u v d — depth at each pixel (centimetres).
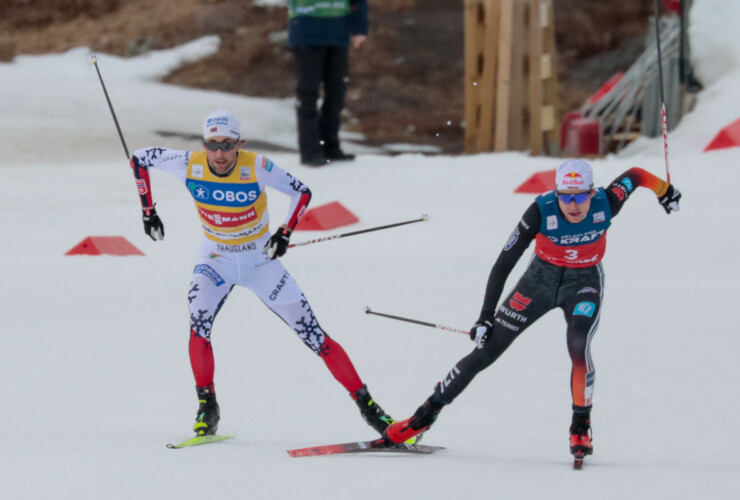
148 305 2709
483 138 5697
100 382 2034
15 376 2069
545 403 1862
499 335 1669
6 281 3033
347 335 2355
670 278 2811
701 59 5953
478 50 5725
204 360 1723
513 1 5422
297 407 1894
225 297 1800
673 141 5353
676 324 2312
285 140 7006
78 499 1378
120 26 9831
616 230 3475
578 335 1591
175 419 1817
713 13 6188
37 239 3666
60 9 10362
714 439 1647
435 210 4066
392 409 1844
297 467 1532
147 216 1841
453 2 10050
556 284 1648
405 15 9675
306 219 3803
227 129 1666
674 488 1405
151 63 8988
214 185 1717
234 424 1795
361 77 8512
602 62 8512
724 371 1970
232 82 8544
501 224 3769
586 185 1553
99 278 3067
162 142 6431
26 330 2448
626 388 1911
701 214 3594
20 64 9000
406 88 8325
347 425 1797
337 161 5531
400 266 3120
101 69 8894
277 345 2312
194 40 9369
